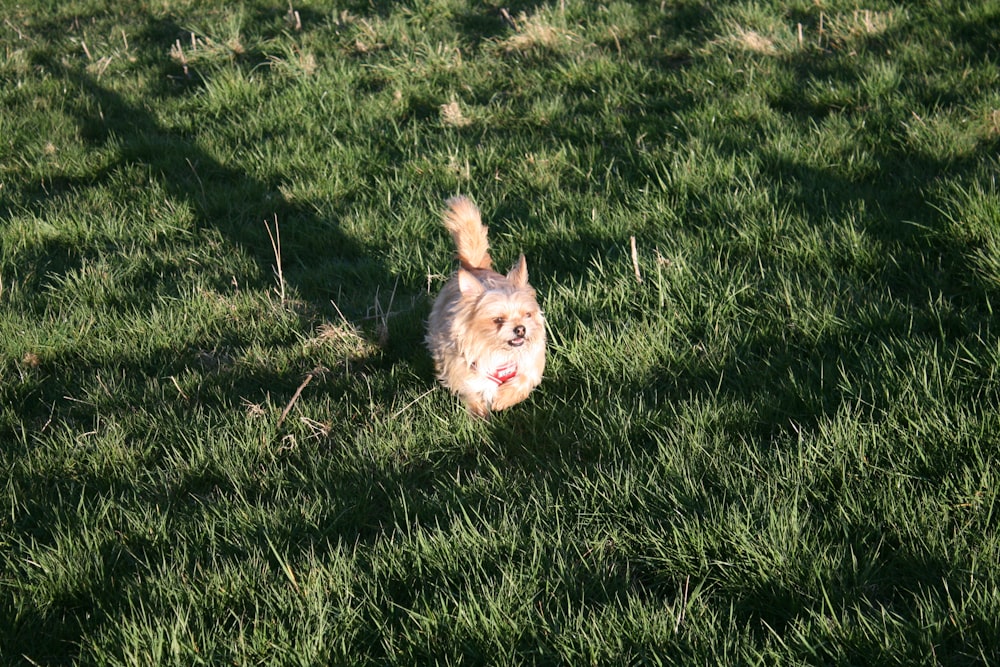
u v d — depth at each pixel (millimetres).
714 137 9641
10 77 13375
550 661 4289
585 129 10352
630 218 8484
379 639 4512
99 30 15547
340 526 5355
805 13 12773
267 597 4676
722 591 4660
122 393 6688
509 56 12758
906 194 8117
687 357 6594
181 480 5773
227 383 6898
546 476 5574
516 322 6062
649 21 13328
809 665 4047
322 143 10680
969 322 6273
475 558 4895
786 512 4875
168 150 10758
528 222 8672
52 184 10109
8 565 5000
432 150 10281
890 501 4875
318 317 7672
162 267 8516
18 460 5918
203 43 14250
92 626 4664
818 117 10078
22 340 7199
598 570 4762
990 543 4457
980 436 5168
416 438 6086
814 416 5730
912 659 4012
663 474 5426
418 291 7980
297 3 15875
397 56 12797
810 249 7484
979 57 10648
